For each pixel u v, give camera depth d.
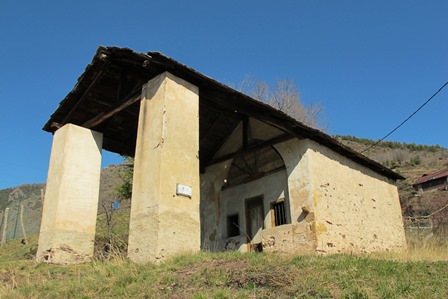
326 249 10.43
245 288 5.26
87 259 9.27
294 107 24.53
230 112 11.88
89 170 10.08
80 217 9.54
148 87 8.65
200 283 5.52
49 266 8.29
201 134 12.65
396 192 15.44
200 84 8.96
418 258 8.12
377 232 13.12
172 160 7.72
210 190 13.23
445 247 11.54
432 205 30.83
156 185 7.39
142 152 8.10
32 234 24.44
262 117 10.35
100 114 10.05
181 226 7.43
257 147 11.82
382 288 4.95
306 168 10.98
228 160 13.19
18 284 6.79
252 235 12.23
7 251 19.59
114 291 5.64
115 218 21.89
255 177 12.59
